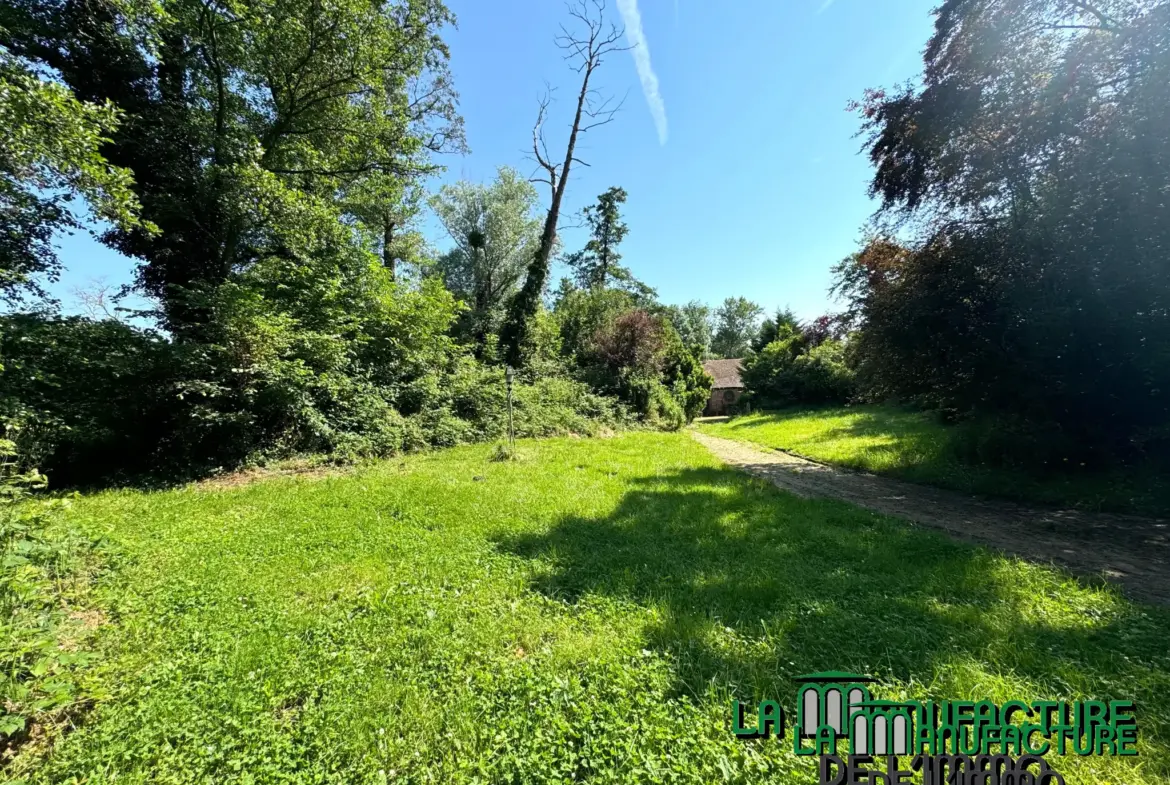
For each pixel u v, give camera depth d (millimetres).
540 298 19406
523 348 18359
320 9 11094
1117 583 3895
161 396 8516
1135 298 5836
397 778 1945
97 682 2539
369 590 3703
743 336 62750
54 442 7121
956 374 8344
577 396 17609
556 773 1925
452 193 24766
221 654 2826
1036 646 2818
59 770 1979
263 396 9133
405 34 14094
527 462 9617
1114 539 5039
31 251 8617
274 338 9078
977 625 3100
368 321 12055
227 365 8664
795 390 27125
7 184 6473
